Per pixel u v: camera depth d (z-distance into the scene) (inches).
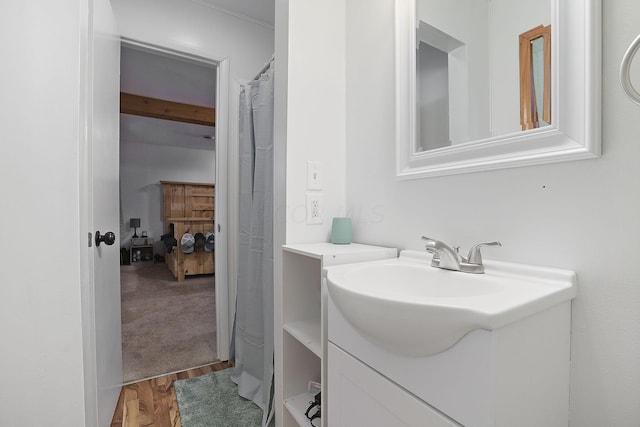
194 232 179.0
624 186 23.8
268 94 62.4
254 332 63.7
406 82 42.7
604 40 24.9
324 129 52.3
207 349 85.1
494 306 19.7
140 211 247.1
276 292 51.1
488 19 33.7
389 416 24.5
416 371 22.5
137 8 72.9
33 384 41.7
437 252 34.5
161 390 65.4
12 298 40.8
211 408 59.2
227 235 82.2
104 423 51.2
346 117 54.4
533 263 29.2
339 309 28.3
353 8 52.8
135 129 209.2
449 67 37.9
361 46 51.0
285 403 45.9
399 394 23.6
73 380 43.8
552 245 27.8
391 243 45.4
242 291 70.3
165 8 76.2
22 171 41.4
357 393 28.0
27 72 41.8
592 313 25.3
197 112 150.6
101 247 52.1
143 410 58.4
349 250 41.4
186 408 59.1
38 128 42.4
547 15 28.7
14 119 41.1
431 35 40.1
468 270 31.5
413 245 41.9
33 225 41.9
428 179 39.8
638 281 23.1
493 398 18.6
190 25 79.2
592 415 25.1
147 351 83.4
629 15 23.7
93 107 47.8
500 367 19.0
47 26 42.9
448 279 31.9
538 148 28.7
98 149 50.8
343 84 54.5
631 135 23.5
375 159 48.3
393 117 45.1
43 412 42.1
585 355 25.5
